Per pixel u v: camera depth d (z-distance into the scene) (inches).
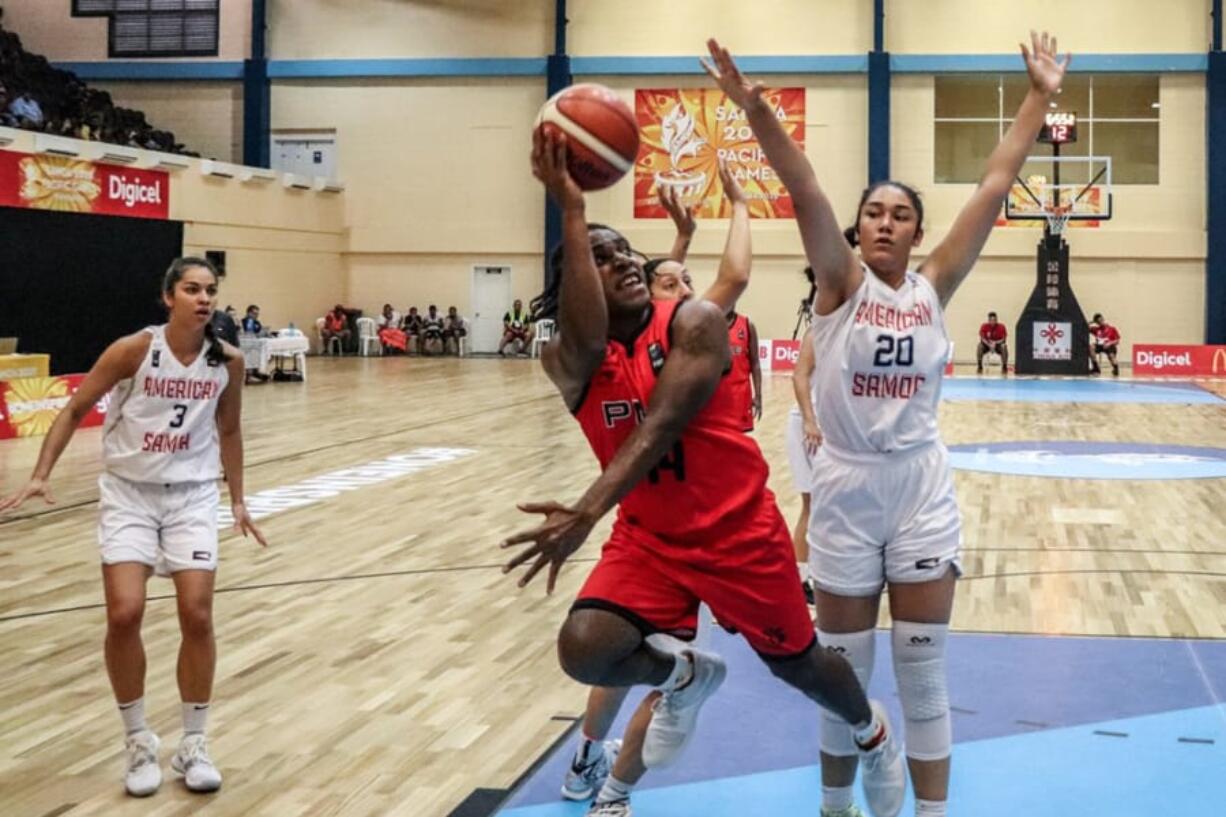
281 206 1187.3
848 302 135.7
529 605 276.1
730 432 133.0
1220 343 1157.7
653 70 1200.8
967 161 1212.5
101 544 171.8
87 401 171.3
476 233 1258.0
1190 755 178.9
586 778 164.1
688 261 1211.2
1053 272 1093.1
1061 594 286.8
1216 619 261.6
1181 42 1153.4
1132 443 598.9
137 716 171.0
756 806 162.4
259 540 188.1
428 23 1237.7
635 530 135.8
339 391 861.2
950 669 224.2
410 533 361.7
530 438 600.4
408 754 182.9
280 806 163.5
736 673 222.4
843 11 1180.5
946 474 139.2
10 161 852.0
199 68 1246.3
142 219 970.7
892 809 145.4
